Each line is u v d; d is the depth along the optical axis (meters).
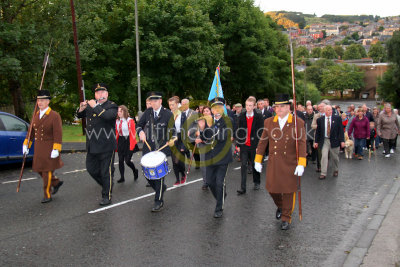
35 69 18.17
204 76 24.75
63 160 11.51
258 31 30.14
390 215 5.73
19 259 4.28
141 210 6.20
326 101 9.49
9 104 25.55
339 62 144.75
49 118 6.61
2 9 18.09
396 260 4.06
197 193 7.37
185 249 4.55
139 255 4.38
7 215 5.91
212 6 30.06
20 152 9.81
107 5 24.02
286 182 5.12
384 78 64.75
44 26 18.53
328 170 10.24
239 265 4.10
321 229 5.27
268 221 5.65
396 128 13.02
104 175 6.50
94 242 4.79
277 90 37.50
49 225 5.44
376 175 9.45
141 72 23.73
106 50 23.11
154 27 23.17
